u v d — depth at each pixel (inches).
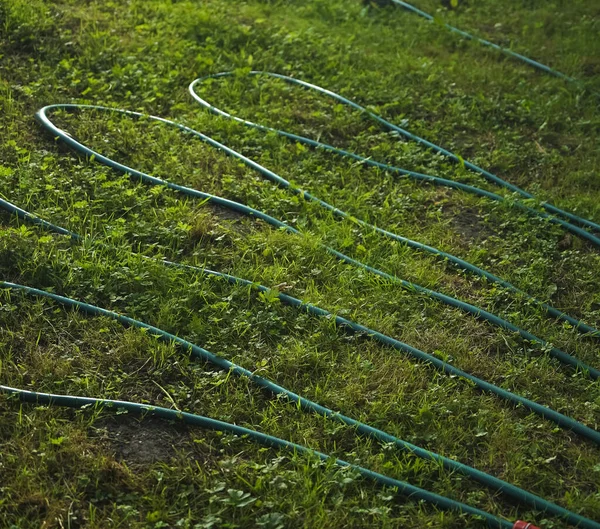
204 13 172.6
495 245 127.3
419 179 139.3
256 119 147.7
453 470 95.7
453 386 105.1
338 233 124.5
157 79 151.5
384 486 93.5
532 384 106.1
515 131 154.0
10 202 121.2
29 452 92.9
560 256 125.7
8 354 102.0
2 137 132.8
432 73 167.5
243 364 104.3
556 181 143.4
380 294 115.1
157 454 95.2
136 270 113.2
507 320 114.5
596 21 203.6
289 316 111.0
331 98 156.7
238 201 129.4
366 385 103.6
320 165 139.3
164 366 103.3
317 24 186.1
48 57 152.4
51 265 112.7
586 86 171.0
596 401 104.7
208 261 117.2
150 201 125.1
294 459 94.7
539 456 98.7
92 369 102.0
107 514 89.7
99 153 133.0
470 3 210.4
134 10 172.7
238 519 89.9
